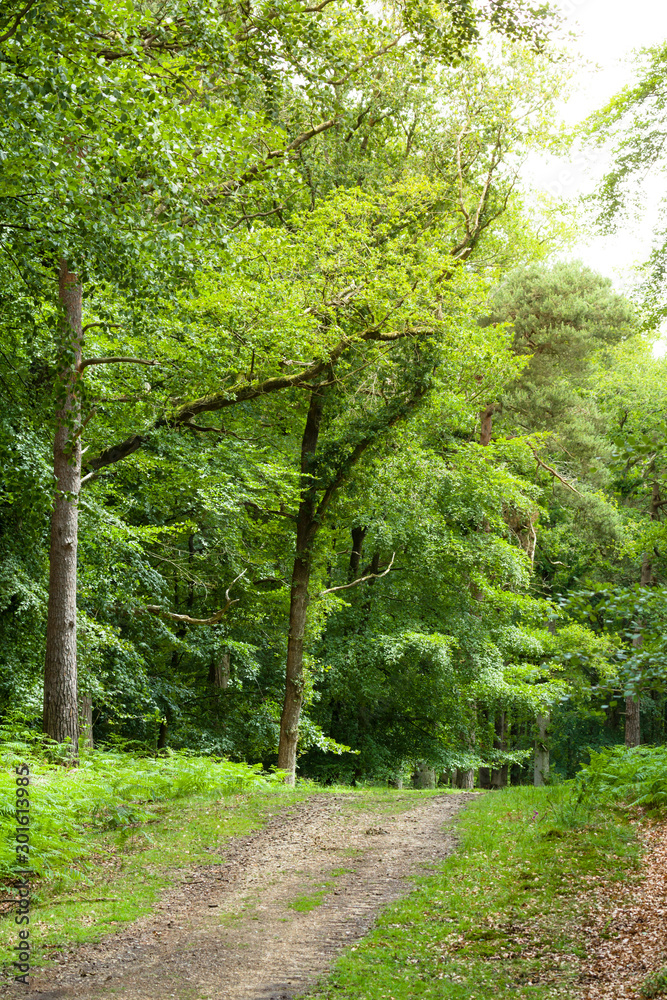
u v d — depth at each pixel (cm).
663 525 2080
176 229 902
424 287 1795
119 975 653
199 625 2230
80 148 857
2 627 1535
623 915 707
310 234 1723
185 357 1457
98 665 1784
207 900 852
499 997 581
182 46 1065
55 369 1202
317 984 625
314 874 939
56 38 764
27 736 1326
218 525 2025
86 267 918
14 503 1473
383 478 2141
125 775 1338
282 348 1606
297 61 1328
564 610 832
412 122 2183
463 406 2288
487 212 2191
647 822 1004
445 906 791
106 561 1734
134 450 1675
